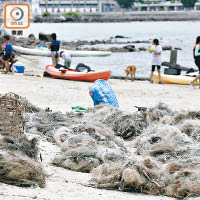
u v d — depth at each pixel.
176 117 33.28
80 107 42.34
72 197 17.50
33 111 35.91
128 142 30.88
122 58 121.50
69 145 25.34
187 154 25.61
